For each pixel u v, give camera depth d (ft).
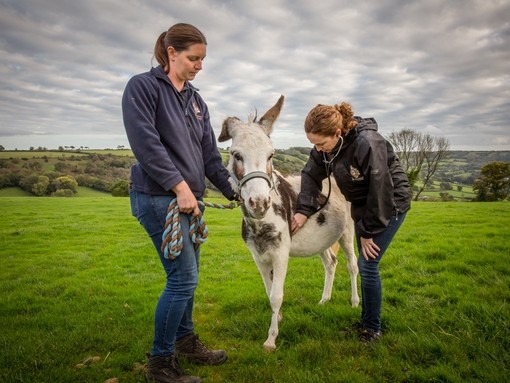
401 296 14.55
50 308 16.03
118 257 27.22
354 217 10.69
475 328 11.05
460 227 34.55
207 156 10.36
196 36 8.49
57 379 9.53
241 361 10.36
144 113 8.07
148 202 8.52
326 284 15.07
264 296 15.80
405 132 124.67
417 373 8.93
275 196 11.50
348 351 10.43
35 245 32.27
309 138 9.80
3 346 11.54
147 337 12.00
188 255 8.69
